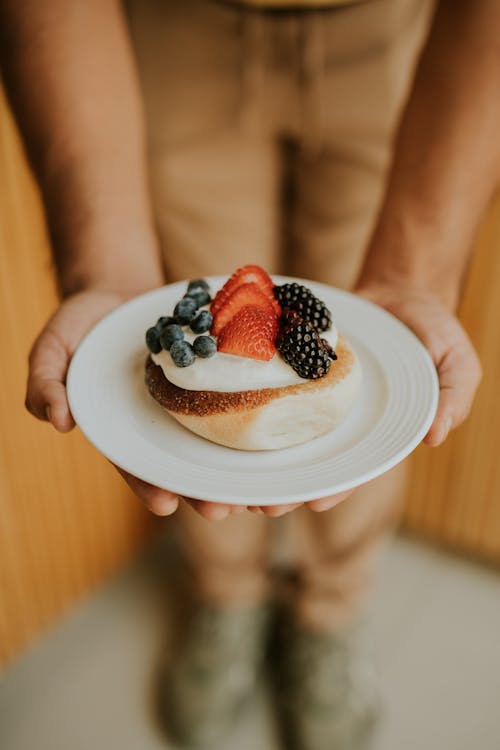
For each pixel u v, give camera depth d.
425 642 0.80
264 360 0.46
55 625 0.82
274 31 0.58
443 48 0.56
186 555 0.77
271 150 0.64
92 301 0.54
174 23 0.59
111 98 0.60
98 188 0.58
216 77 0.60
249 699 0.76
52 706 0.74
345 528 0.70
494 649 0.79
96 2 0.59
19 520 0.73
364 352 0.51
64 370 0.50
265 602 0.80
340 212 0.67
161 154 0.63
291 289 0.48
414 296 0.55
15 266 0.64
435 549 0.89
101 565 0.84
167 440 0.47
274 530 0.86
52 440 0.72
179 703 0.73
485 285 0.70
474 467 0.81
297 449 0.46
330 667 0.74
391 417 0.46
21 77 0.58
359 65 0.59
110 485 0.80
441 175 0.56
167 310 0.54
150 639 0.80
